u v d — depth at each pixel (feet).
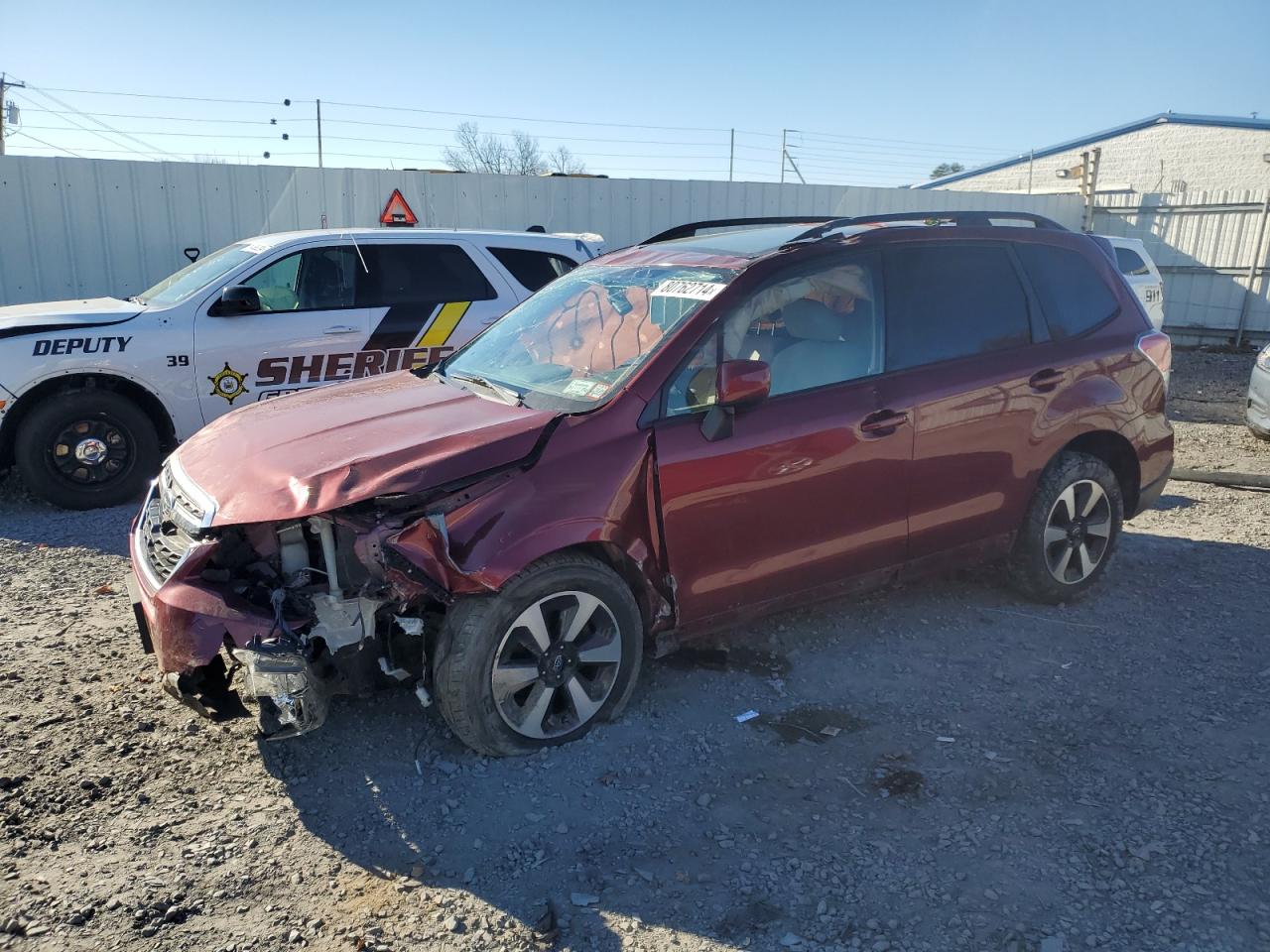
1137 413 16.65
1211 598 16.98
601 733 12.39
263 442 12.28
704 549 12.51
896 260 14.46
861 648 14.99
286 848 10.23
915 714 12.99
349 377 25.18
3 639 15.23
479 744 11.51
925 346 14.43
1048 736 12.38
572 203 45.42
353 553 11.03
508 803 10.99
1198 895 9.34
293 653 10.37
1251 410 30.48
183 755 11.94
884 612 16.34
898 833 10.41
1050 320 15.87
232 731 12.46
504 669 11.37
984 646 15.07
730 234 15.87
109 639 15.28
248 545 11.27
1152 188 99.66
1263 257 60.03
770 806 10.92
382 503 10.64
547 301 15.71
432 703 12.49
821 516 13.35
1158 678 13.97
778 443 12.76
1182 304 63.98
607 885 9.64
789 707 13.17
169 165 37.42
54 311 23.48
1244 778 11.34
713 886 9.60
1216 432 33.24
